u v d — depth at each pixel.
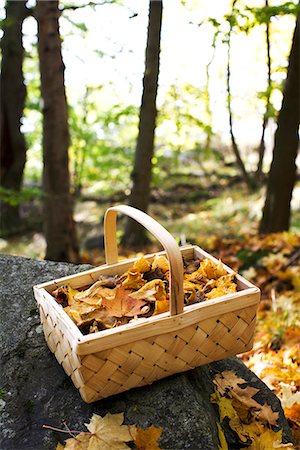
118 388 1.39
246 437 1.53
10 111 6.35
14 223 7.04
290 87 4.19
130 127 8.71
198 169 8.97
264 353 2.48
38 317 1.79
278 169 4.41
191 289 1.49
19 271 1.97
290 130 4.32
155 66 4.75
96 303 1.45
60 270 1.98
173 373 1.44
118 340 1.30
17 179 6.62
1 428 1.46
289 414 1.79
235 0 4.00
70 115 7.26
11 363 1.64
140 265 1.56
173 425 1.42
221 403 1.58
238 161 7.06
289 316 2.82
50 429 1.45
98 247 6.20
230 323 1.42
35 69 7.66
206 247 4.59
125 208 1.45
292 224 5.97
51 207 4.16
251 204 7.00
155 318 1.33
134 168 5.06
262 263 3.78
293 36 4.06
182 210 7.67
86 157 8.15
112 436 1.37
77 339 1.27
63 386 1.55
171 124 6.79
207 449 1.38
